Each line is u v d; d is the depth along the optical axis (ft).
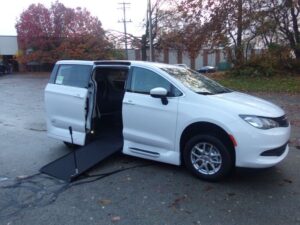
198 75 20.43
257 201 14.23
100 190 15.57
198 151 16.62
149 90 18.03
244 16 76.64
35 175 17.65
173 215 13.14
